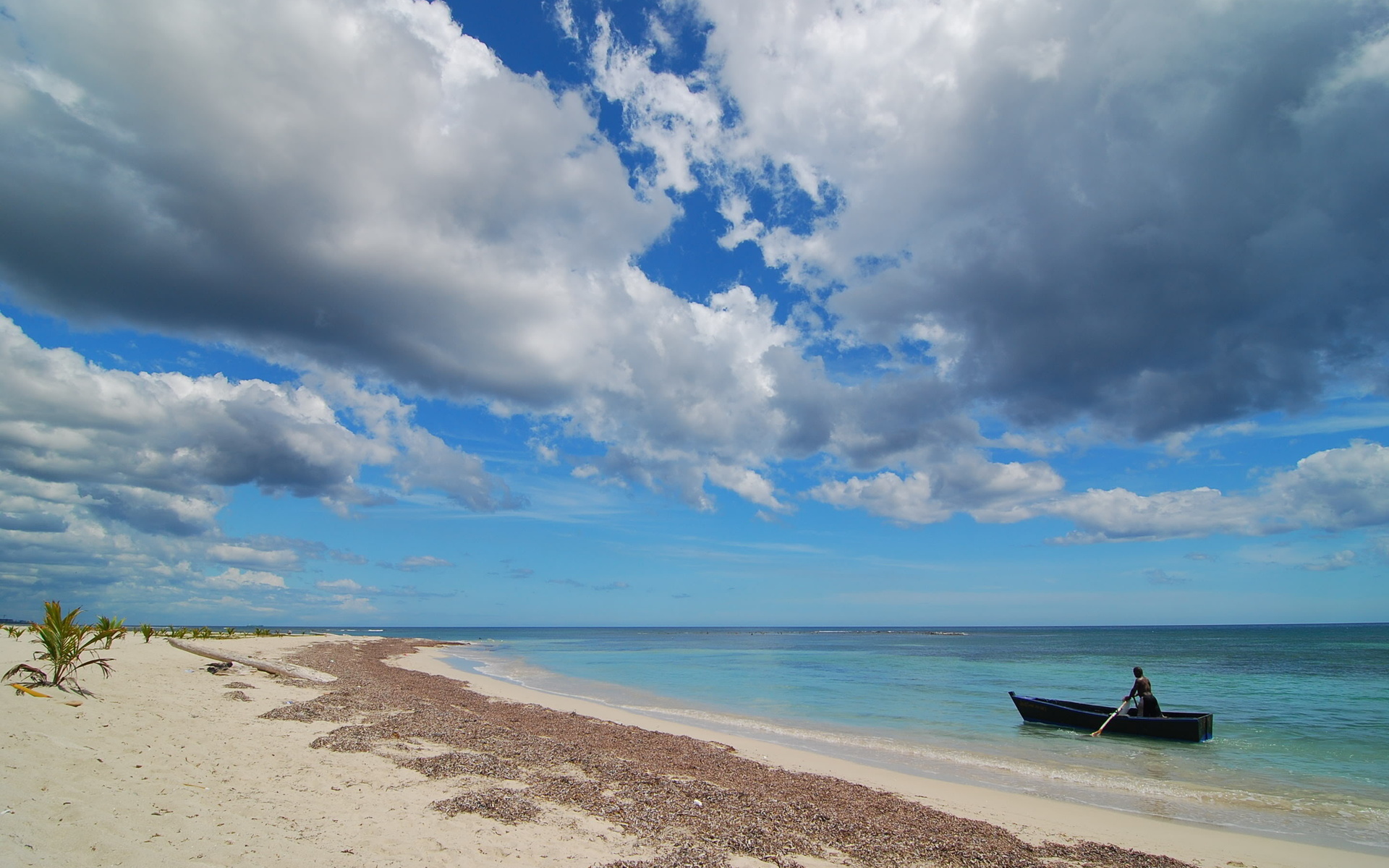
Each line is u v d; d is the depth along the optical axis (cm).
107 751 1022
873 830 1058
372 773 1116
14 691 1320
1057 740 2167
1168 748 2045
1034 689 3788
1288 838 1209
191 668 2273
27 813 706
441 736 1494
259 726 1416
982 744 2098
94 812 741
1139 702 2305
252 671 2461
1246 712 2906
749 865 855
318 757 1191
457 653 6675
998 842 1052
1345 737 2252
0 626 2603
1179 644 10825
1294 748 2062
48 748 973
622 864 809
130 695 1528
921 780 1588
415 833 834
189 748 1131
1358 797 1503
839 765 1702
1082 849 1055
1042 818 1271
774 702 3130
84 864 605
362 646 5856
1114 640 13550
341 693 2091
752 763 1562
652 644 11431
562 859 805
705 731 2206
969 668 5453
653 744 1731
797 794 1266
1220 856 1080
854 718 2620
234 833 746
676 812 1049
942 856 966
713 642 13288
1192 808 1407
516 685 3522
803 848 945
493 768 1212
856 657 7188
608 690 3525
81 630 1521
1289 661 6325
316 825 817
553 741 1560
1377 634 17300
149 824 734
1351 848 1155
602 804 1057
